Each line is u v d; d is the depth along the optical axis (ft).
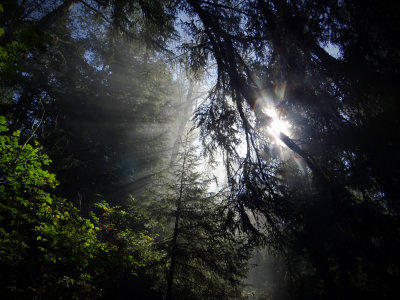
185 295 25.11
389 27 13.17
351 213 13.35
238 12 22.26
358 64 14.53
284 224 17.40
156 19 24.90
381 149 13.12
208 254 25.54
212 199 27.45
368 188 14.33
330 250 13.15
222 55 22.06
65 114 37.55
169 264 26.84
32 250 13.29
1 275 11.61
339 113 16.31
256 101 19.67
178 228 27.17
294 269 15.43
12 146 12.15
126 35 29.17
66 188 32.37
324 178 15.29
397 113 13.08
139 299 29.94
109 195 38.78
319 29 16.28
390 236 12.15
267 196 17.67
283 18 16.79
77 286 14.12
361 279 12.12
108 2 26.48
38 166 12.88
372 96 14.30
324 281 12.75
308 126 17.75
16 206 12.66
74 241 13.80
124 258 18.89
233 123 21.31
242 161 20.22
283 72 17.70
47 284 12.52
